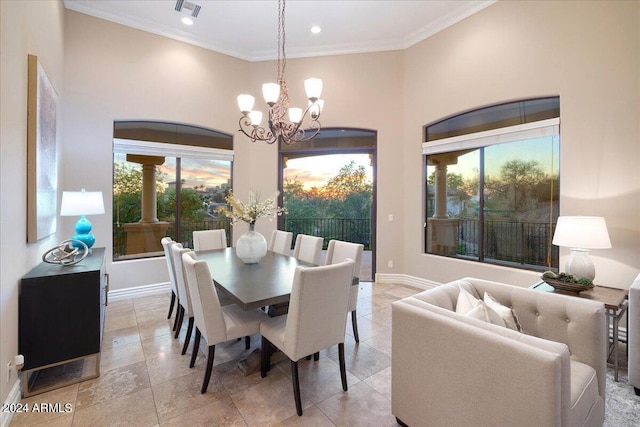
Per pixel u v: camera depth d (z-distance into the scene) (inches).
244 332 86.8
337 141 199.3
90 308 87.4
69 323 84.4
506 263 148.3
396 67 187.2
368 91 189.9
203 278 79.3
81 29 148.2
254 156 201.5
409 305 65.0
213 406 75.5
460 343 54.3
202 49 183.5
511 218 146.6
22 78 81.7
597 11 115.5
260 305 76.9
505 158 148.2
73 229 147.3
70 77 145.2
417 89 179.2
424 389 61.1
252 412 73.4
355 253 111.9
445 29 165.0
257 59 199.9
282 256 132.3
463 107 157.3
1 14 68.7
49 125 105.6
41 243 100.7
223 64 190.7
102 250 125.6
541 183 136.5
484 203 156.2
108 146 154.8
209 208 191.0
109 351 103.2
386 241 190.1
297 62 196.2
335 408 75.2
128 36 160.2
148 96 165.5
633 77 108.1
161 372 90.6
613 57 112.1
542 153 135.9
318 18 163.2
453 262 164.4
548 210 134.6
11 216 73.7
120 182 163.5
